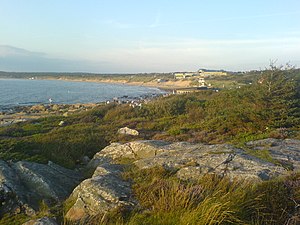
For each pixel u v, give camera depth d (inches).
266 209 184.5
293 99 795.4
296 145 352.2
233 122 720.3
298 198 188.9
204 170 259.8
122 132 817.5
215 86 4003.4
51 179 354.0
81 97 3686.0
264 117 717.9
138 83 7495.1
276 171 243.8
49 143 585.0
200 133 697.6
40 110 2281.0
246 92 1088.2
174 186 216.5
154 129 941.2
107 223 201.3
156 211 197.5
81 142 634.8
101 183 254.4
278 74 848.3
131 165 330.3
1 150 479.8
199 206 182.2
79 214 232.4
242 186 207.5
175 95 1788.9
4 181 321.1
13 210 291.1
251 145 350.6
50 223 211.6
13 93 4062.5
